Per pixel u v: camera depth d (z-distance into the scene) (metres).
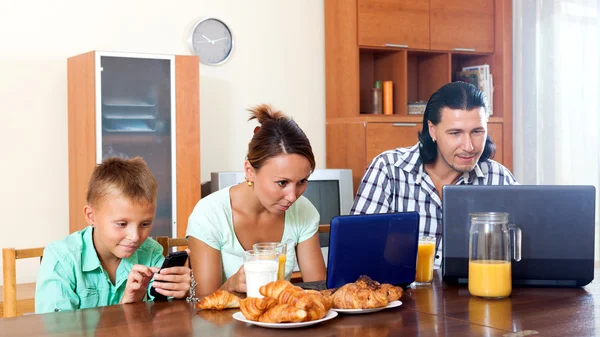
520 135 4.65
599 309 1.43
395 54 4.41
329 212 3.82
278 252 1.48
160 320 1.33
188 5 3.99
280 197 1.57
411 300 1.52
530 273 1.68
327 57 4.40
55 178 3.65
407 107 4.38
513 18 4.67
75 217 3.57
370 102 4.55
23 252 1.89
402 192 2.33
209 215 1.78
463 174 2.32
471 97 2.16
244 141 4.18
